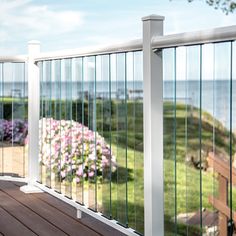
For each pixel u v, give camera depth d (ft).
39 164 13.64
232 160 7.01
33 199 13.16
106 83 9.93
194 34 7.34
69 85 11.55
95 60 10.33
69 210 12.10
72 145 11.59
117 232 10.34
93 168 10.69
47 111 12.94
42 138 13.33
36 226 10.83
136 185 9.20
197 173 7.72
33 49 13.38
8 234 10.30
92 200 10.82
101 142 10.28
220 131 7.18
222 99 7.11
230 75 6.97
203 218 7.68
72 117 11.50
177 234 8.29
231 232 7.16
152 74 8.38
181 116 7.96
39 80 13.50
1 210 12.12
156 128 8.46
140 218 9.16
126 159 9.43
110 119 9.87
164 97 8.38
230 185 7.11
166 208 8.56
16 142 14.07
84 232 10.37
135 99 9.03
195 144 7.70
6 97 14.05
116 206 9.89
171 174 8.37
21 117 13.92
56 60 12.24
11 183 15.16
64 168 12.07
